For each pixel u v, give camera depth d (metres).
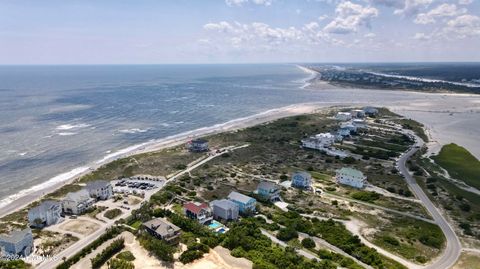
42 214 98.62
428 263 82.56
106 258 81.44
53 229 96.69
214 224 100.12
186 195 120.88
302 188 129.75
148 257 82.50
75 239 91.12
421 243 91.88
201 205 103.00
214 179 137.38
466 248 89.69
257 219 103.00
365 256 83.25
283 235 91.75
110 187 120.12
